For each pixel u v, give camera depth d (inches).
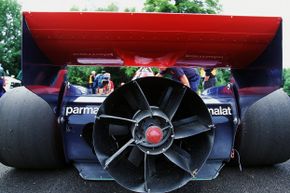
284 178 127.0
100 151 96.0
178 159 96.4
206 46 115.6
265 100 128.4
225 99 122.8
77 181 121.6
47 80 115.0
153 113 94.1
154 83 98.7
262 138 125.8
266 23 102.4
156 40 111.7
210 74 274.1
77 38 110.4
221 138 117.7
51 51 117.5
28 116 119.0
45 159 123.0
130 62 132.1
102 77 401.7
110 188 115.0
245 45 113.4
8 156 121.3
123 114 103.0
